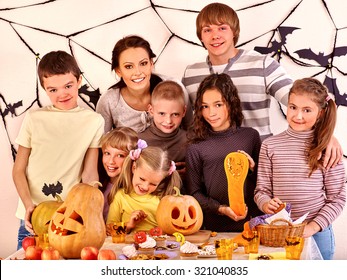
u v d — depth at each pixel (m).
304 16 2.48
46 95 2.56
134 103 2.38
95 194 1.65
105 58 2.57
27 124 2.31
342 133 2.47
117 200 2.12
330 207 1.95
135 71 2.30
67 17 2.57
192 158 2.19
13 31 2.57
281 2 2.48
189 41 2.53
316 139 2.00
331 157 1.98
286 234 1.68
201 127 2.21
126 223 1.99
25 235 2.32
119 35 2.56
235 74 2.32
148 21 2.55
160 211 1.92
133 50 2.30
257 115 2.32
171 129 2.29
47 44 2.57
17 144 2.57
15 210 2.57
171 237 1.88
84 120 2.29
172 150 2.32
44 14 2.57
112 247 1.75
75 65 2.30
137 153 2.09
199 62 2.40
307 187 2.00
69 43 2.57
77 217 1.65
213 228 2.17
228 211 2.03
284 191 2.02
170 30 2.54
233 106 2.18
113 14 2.56
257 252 1.63
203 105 2.18
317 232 2.00
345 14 2.46
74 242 1.60
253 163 2.07
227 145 2.18
